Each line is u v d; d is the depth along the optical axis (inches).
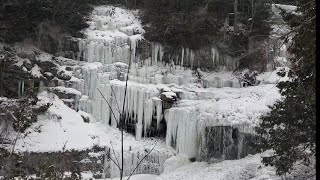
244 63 867.4
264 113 647.1
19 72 677.9
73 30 786.8
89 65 741.9
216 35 888.9
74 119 646.5
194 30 865.5
